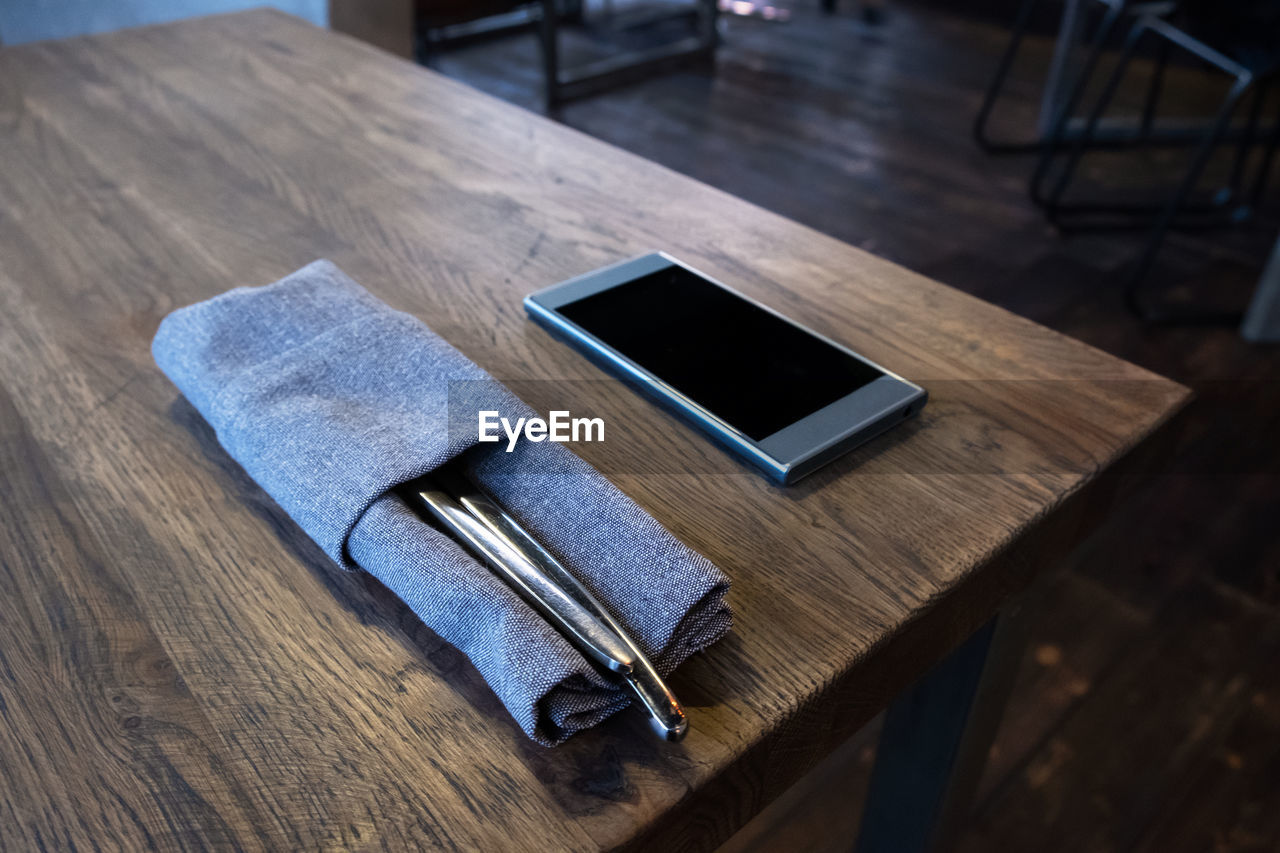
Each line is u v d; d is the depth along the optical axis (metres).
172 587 0.51
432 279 0.77
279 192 0.89
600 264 0.79
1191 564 1.45
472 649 0.45
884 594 0.51
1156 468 0.67
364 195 0.89
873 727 0.83
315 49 1.23
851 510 0.56
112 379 0.66
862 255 0.81
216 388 0.57
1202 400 1.76
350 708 0.45
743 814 0.46
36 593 0.51
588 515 0.50
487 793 0.41
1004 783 1.16
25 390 0.65
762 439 0.58
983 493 0.57
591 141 1.01
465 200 0.88
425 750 0.43
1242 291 2.10
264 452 0.53
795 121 2.85
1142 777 1.17
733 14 3.74
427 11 2.94
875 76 3.21
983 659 0.69
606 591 0.47
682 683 0.46
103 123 1.02
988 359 0.69
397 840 0.40
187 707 0.45
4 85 1.11
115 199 0.88
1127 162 2.65
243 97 1.09
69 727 0.44
